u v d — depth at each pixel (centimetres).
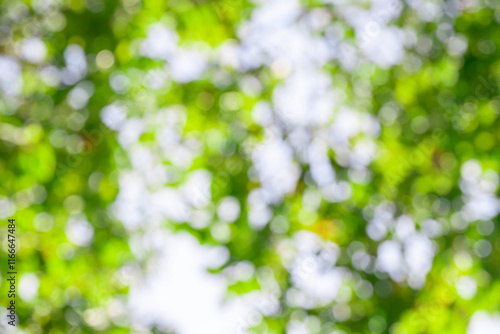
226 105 451
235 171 433
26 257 410
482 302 391
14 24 420
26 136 411
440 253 409
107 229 432
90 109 425
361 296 404
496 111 420
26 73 421
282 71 455
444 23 434
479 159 423
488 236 409
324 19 450
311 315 403
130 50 431
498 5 422
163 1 435
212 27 443
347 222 419
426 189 428
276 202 425
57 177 415
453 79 434
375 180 432
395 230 419
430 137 433
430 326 389
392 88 449
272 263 413
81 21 419
